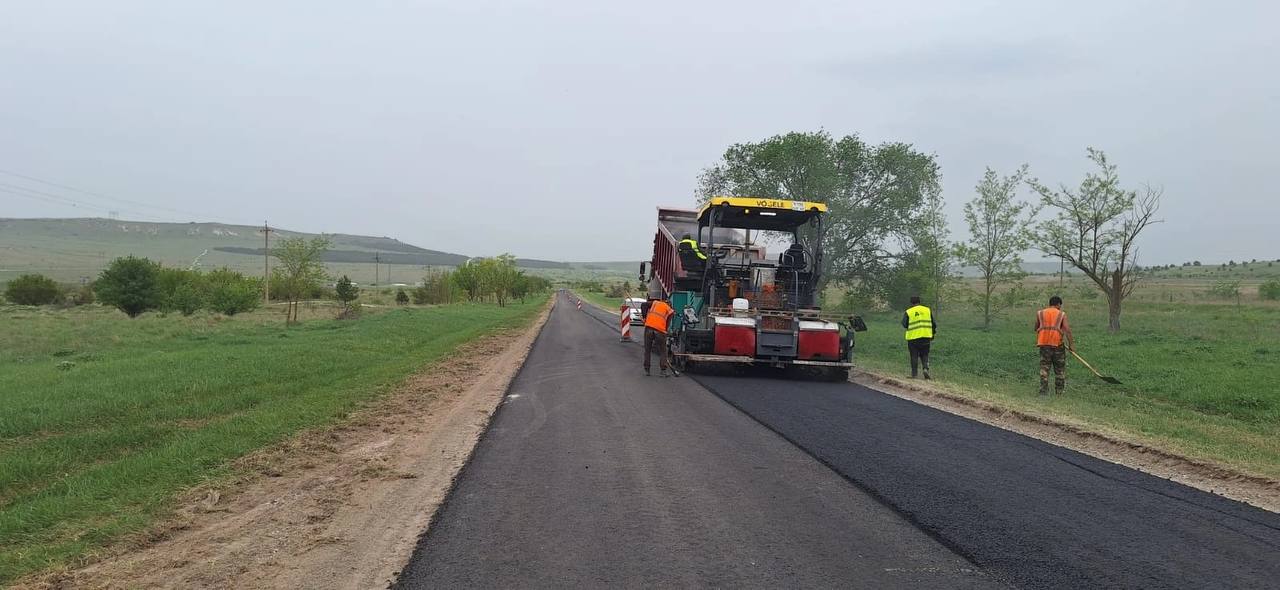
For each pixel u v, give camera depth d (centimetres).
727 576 432
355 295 4128
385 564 455
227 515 561
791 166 3566
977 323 3102
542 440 823
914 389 1260
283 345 1823
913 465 713
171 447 740
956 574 439
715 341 1421
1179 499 609
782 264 1538
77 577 436
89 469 684
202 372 1257
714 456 744
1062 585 424
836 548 482
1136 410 1123
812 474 673
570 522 533
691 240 1608
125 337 2333
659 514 552
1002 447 803
